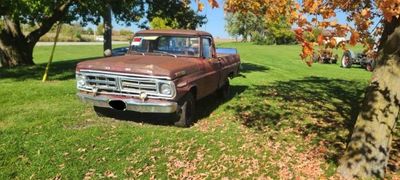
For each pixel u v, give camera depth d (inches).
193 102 327.6
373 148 220.2
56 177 222.4
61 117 329.4
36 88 453.1
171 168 237.1
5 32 780.6
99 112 337.7
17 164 234.5
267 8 194.1
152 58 335.3
